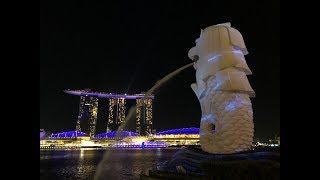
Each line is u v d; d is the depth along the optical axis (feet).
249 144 49.34
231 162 36.70
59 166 140.05
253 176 35.04
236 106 49.21
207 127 52.95
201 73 54.90
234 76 49.75
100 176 102.22
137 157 205.87
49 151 329.93
